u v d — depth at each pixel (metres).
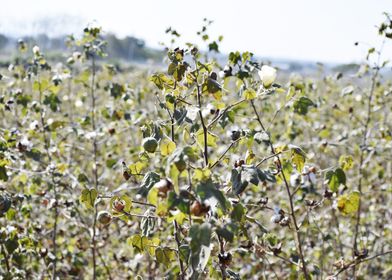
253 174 2.02
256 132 2.45
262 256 2.65
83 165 5.06
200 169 1.79
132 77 7.74
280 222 2.53
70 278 3.88
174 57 2.28
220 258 2.19
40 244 3.36
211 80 2.10
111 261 4.16
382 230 4.31
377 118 5.74
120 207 2.19
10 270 3.21
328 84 6.38
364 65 4.32
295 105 2.64
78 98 5.25
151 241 2.34
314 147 5.00
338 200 2.52
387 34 3.40
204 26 3.77
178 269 2.61
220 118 2.48
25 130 4.04
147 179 2.04
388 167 5.33
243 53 2.62
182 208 1.74
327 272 3.71
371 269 4.17
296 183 2.60
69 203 3.51
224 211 1.77
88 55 4.37
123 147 5.34
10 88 5.04
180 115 2.30
